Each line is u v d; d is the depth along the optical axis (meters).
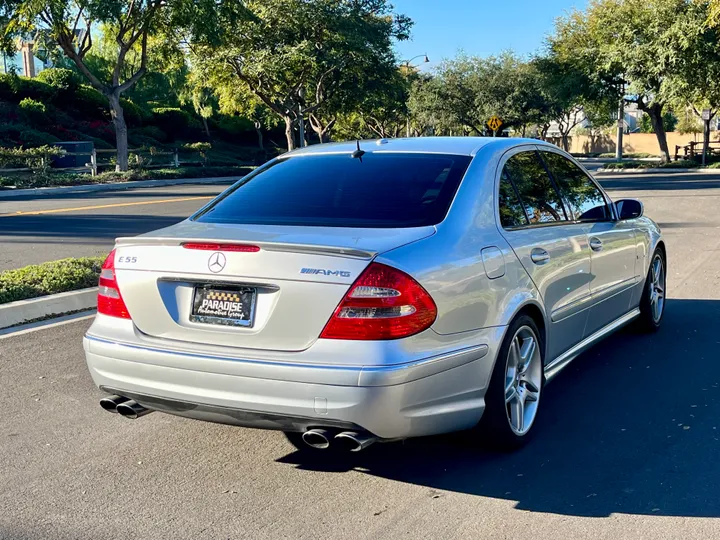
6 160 29.95
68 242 12.73
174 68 37.28
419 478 3.93
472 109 56.84
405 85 49.28
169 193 25.61
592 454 4.20
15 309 7.19
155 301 3.78
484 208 4.21
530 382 4.41
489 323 3.92
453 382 3.69
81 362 6.01
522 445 4.30
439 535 3.33
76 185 28.75
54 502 3.69
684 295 8.38
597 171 41.41
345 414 3.38
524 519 3.46
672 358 6.02
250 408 3.51
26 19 28.22
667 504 3.59
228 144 64.19
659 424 4.63
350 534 3.35
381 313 3.41
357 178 4.41
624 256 5.80
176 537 3.34
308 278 3.47
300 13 34.72
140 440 4.48
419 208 4.04
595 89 41.38
